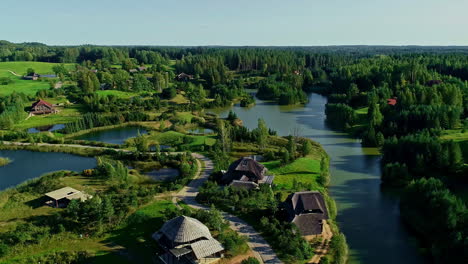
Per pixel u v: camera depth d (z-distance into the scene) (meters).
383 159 93.19
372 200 72.56
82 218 59.50
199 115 157.62
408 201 65.06
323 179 78.50
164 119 146.75
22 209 64.44
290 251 51.25
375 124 119.56
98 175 80.81
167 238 50.88
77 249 52.47
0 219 60.62
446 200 55.97
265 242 54.25
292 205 59.28
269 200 65.38
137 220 59.56
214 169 85.00
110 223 58.94
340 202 71.75
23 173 88.38
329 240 55.06
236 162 78.19
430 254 53.50
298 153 97.25
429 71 195.25
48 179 78.62
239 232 56.81
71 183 75.75
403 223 63.06
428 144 81.44
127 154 96.94
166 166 90.88
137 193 70.81
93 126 137.75
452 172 76.50
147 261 49.47
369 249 55.09
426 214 59.28
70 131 127.81
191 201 68.88
